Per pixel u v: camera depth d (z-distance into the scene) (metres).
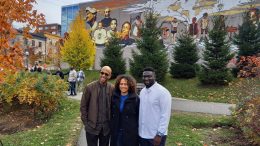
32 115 11.90
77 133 8.77
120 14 41.12
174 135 9.16
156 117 5.23
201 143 8.49
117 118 5.61
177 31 36.06
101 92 5.86
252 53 25.88
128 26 40.12
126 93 5.61
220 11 33.41
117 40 33.34
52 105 12.30
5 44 4.46
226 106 16.27
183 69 28.23
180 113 13.55
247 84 11.25
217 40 25.64
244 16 28.08
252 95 9.66
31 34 5.50
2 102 12.20
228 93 22.23
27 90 11.70
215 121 11.25
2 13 4.43
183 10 35.91
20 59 4.68
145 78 5.30
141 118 5.34
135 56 27.84
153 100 5.22
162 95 5.19
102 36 42.66
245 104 9.61
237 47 27.19
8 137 8.64
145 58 26.88
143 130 5.31
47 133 8.85
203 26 34.31
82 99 5.91
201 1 34.72
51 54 47.53
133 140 5.46
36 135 8.68
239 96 10.72
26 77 12.47
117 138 5.59
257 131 8.15
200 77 25.36
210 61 25.30
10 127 10.73
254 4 31.16
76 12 45.91
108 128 5.81
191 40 29.48
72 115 11.79
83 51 38.19
